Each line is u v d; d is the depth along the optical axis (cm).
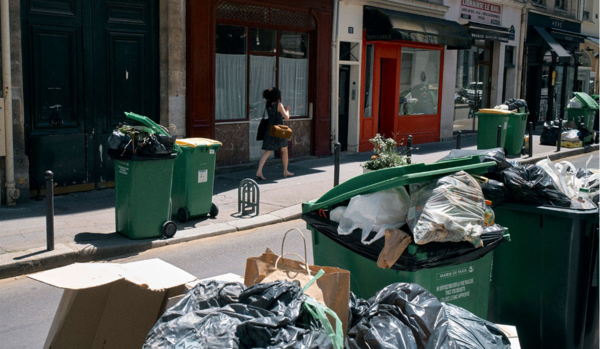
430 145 1805
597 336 441
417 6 1709
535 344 438
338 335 269
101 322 330
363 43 1577
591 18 2933
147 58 1106
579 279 420
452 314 303
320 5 1420
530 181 429
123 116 1078
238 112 1295
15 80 908
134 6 1071
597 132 2003
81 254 698
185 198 855
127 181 747
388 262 360
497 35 2033
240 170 1282
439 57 1875
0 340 489
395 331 276
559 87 2631
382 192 390
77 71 1002
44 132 971
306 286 297
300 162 1413
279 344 247
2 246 704
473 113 2125
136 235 757
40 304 572
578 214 408
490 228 394
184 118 1166
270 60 1351
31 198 966
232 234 834
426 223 358
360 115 1596
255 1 1267
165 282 320
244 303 278
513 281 440
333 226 404
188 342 249
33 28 943
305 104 1459
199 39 1162
